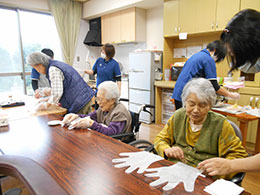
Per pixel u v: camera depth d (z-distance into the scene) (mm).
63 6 4695
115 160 935
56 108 2053
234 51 719
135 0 3766
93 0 4730
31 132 1336
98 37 5066
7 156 368
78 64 5262
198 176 809
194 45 3580
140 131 3410
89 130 1370
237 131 1195
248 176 2037
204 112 1065
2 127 1448
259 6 2420
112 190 710
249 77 2641
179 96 2146
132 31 4172
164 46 3668
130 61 3996
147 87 3766
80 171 840
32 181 295
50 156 984
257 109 2160
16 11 4172
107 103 1574
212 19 2871
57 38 4828
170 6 3357
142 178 789
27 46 4434
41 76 3041
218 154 1120
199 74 1997
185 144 1206
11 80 4289
